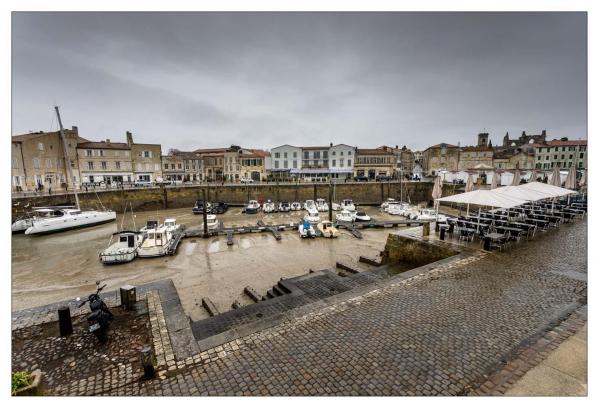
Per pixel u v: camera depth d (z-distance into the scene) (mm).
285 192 49062
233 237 25641
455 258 11195
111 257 18406
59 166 46594
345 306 7699
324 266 18047
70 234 27453
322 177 64375
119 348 6367
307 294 10750
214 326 8477
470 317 6961
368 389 4746
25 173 42031
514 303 7625
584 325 6488
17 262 19031
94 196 37344
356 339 6180
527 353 5551
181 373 5371
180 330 6953
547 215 17328
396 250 15086
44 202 32438
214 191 46781
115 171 53469
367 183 51281
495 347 5777
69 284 15391
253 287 14758
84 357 6066
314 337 6320
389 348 5836
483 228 14633
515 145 72938
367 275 12906
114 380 5289
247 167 63250
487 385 4762
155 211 42000
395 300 7949
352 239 25031
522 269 10008
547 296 7992
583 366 5152
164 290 9438
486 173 52438
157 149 58000
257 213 40031
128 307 8195
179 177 63750
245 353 5867
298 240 24609
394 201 44469
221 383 5047
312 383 4934
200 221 34312
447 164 67062
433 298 8008
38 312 8125
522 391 4609
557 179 23422
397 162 68812
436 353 5633
